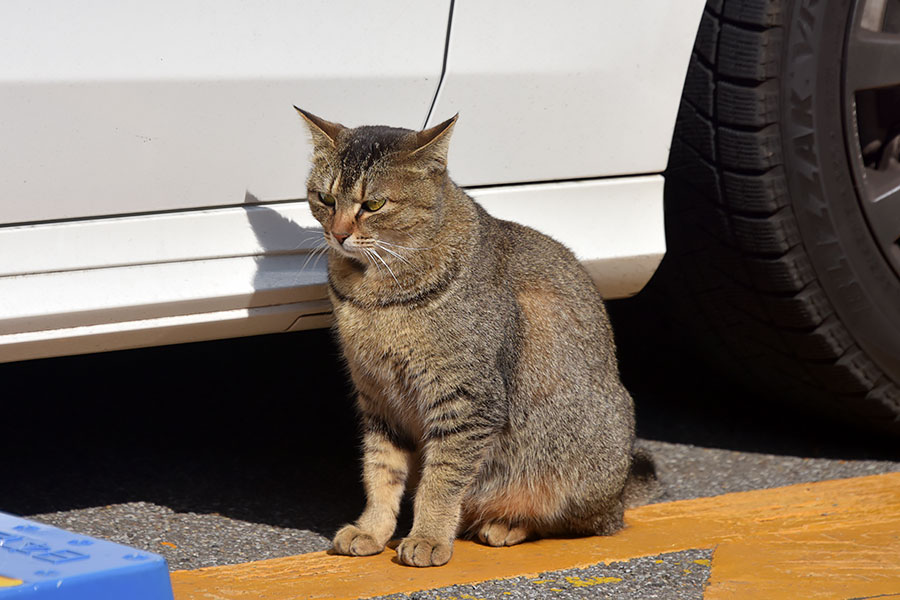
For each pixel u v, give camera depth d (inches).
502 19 131.6
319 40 124.6
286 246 129.3
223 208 125.5
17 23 111.3
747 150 146.8
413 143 125.9
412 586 115.5
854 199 149.8
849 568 122.7
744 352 168.6
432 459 131.3
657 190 145.5
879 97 152.1
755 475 164.4
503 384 131.3
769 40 144.0
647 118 141.3
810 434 183.5
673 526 141.6
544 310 137.8
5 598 69.0
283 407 184.7
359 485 154.5
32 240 116.2
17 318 115.4
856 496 151.8
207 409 182.2
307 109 126.4
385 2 126.6
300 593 112.1
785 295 153.3
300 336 215.5
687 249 159.2
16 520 86.0
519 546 135.4
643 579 118.7
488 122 134.0
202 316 126.3
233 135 123.1
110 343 123.6
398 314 128.9
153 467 156.2
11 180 113.8
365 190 125.7
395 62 128.5
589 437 139.0
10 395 183.8
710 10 148.0
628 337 215.8
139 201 120.4
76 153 116.0
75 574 73.0
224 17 119.8
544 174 138.4
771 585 116.7
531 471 137.3
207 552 127.3
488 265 132.4
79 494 144.5
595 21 135.3
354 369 135.9
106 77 115.3
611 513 139.5
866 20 144.9
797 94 145.2
